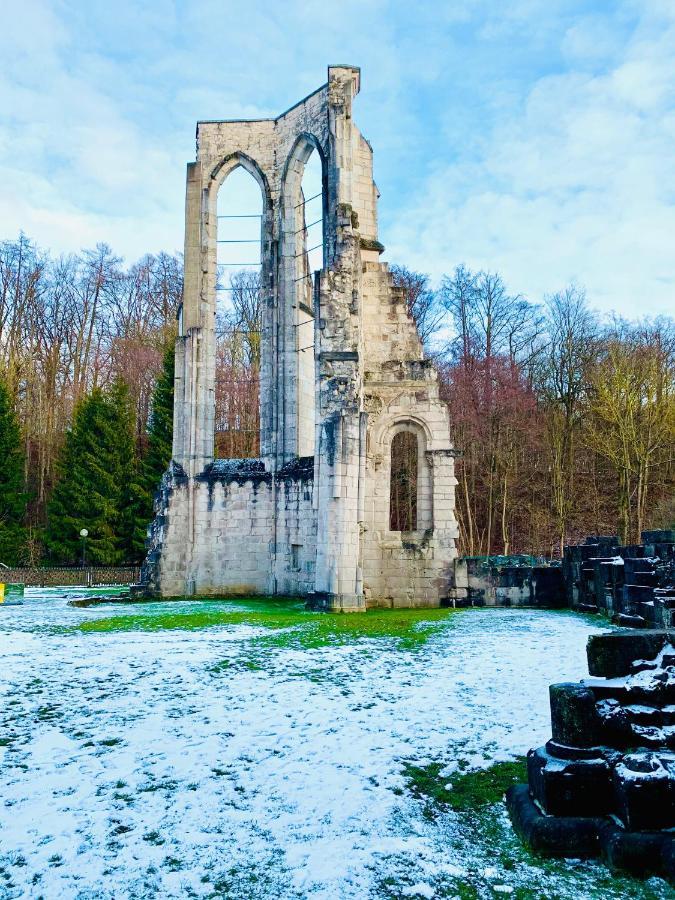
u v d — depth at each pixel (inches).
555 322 2236.7
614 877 210.2
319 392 956.0
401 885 207.6
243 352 2500.0
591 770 233.5
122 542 1913.1
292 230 1285.7
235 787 281.7
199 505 1217.4
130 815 256.5
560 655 544.7
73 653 572.7
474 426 2090.3
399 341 1131.3
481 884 207.8
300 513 1176.2
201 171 1314.0
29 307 2412.6
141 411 2363.4
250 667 509.0
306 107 1254.9
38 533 1963.6
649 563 699.4
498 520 2070.6
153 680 467.8
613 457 1814.7
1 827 247.0
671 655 265.4
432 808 261.6
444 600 1023.0
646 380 1894.7
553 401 2161.7
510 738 335.9
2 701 415.5
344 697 418.0
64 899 201.2
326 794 274.2
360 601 911.0
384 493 1057.5
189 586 1197.1
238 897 202.1
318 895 202.4
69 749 327.6
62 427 2345.0
